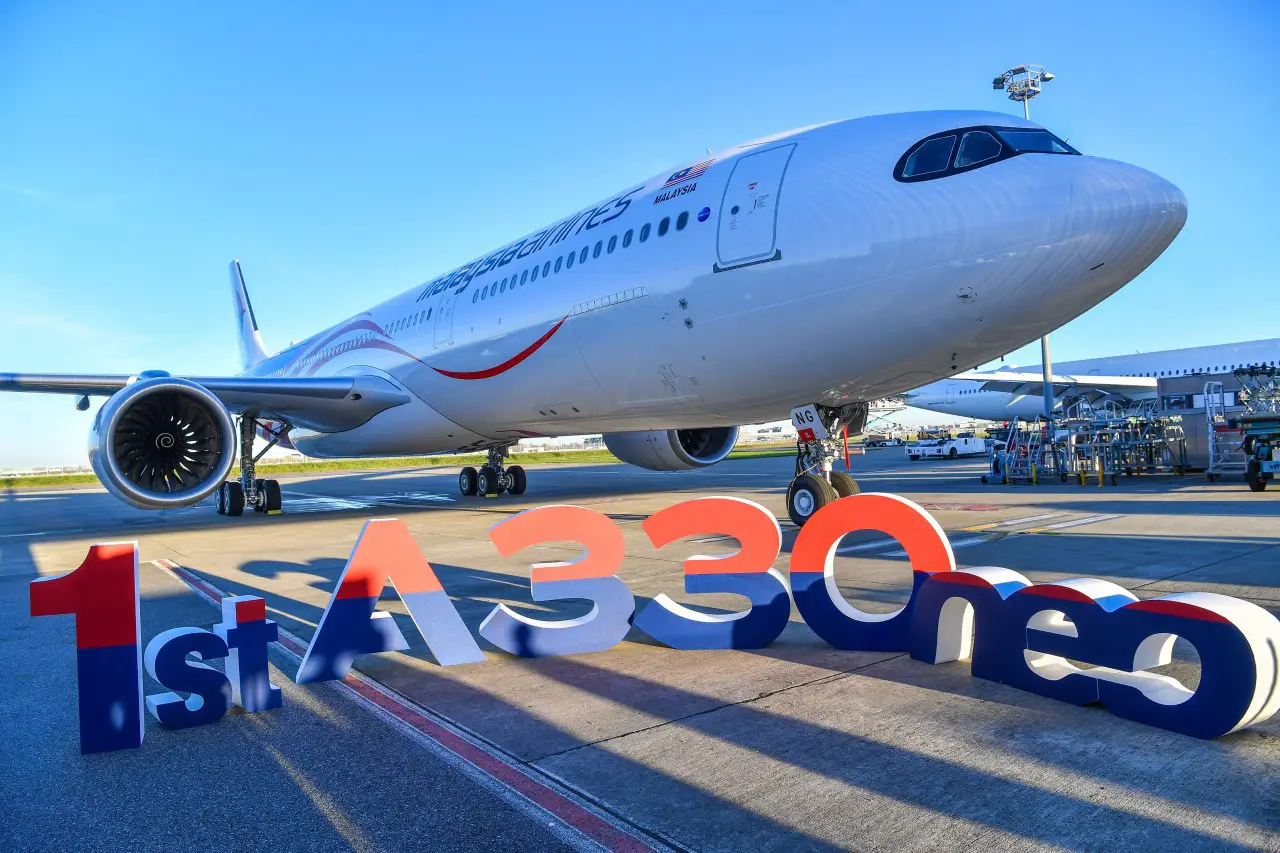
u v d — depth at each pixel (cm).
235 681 396
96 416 973
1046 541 837
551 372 1081
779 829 257
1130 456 1881
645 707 383
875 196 752
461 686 427
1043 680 382
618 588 499
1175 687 348
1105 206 645
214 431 1054
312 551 1018
